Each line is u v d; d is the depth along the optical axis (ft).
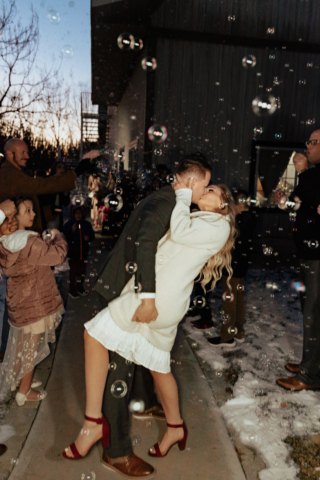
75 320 11.42
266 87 23.15
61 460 5.57
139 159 24.85
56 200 14.98
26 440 5.99
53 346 9.61
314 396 7.72
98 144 58.49
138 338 4.94
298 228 8.08
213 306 13.43
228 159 23.30
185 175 5.22
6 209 6.31
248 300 14.28
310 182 7.83
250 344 10.28
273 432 6.47
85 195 29.78
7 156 8.32
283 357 9.55
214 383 8.16
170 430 5.61
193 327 11.35
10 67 33.40
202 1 21.50
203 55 22.04
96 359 4.96
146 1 18.22
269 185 24.31
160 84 21.81
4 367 6.98
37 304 6.69
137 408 6.66
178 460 5.71
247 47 22.52
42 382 7.88
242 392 7.76
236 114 23.00
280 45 22.85
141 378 6.55
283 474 5.49
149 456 5.73
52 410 6.82
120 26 21.17
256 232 24.43
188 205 4.99
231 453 5.91
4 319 8.43
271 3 22.40
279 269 19.47
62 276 16.66
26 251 6.40
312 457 5.89
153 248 4.66
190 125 22.50
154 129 21.12
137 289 4.58
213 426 6.57
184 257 4.92
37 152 58.65
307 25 23.03
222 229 5.07
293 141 23.94
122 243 5.21
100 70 30.53
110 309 4.89
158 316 4.88
